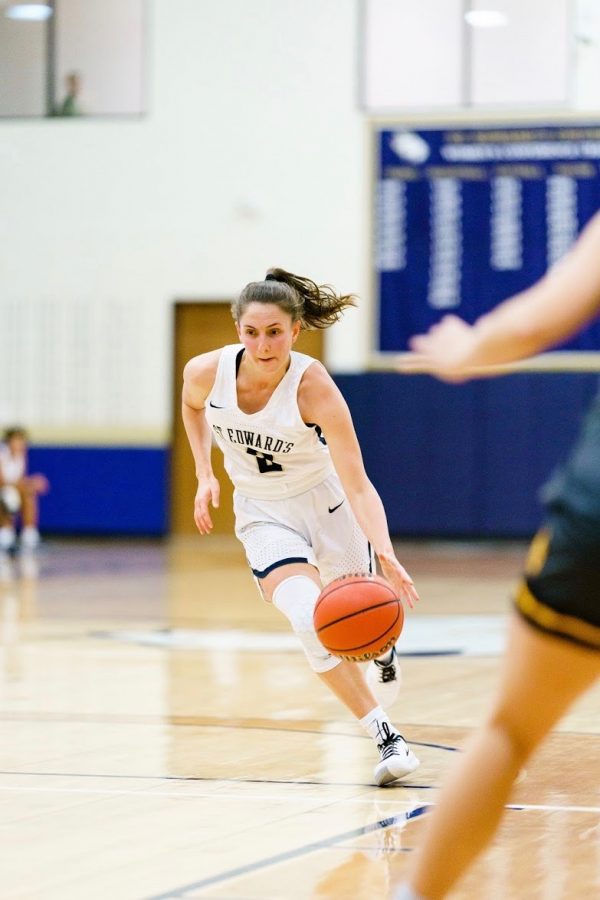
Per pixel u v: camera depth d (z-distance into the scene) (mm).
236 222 28031
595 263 3104
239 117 27922
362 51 27250
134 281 28469
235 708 8906
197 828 5695
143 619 14422
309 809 6059
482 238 26844
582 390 26250
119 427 28547
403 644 12461
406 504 27141
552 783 6652
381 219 27266
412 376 27031
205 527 7320
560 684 3383
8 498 25516
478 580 19438
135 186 28422
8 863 5145
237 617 14617
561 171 26453
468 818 3359
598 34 26141
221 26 27938
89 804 6152
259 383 6703
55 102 28578
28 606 15727
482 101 26656
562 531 3283
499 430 26703
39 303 28812
